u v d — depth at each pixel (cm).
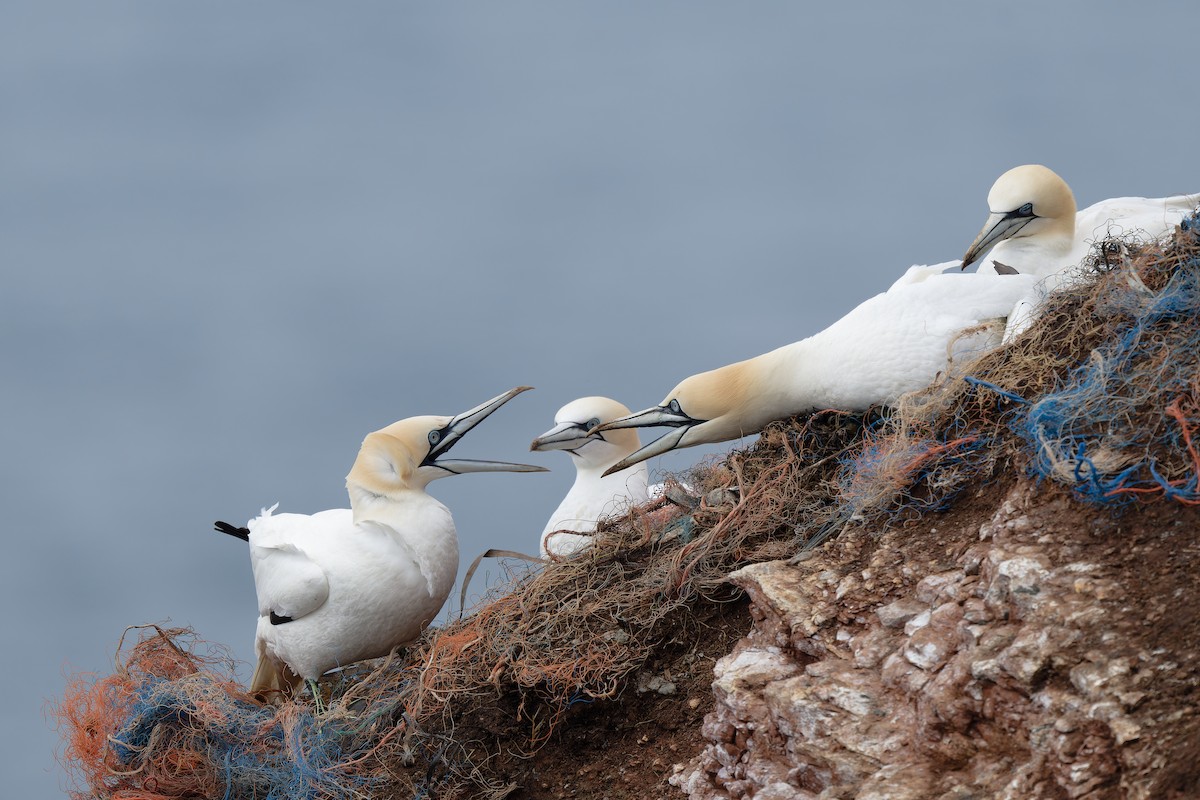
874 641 1252
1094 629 1065
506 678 1577
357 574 1819
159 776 1683
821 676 1245
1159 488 1141
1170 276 1345
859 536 1397
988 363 1435
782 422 1678
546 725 1546
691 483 1845
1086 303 1383
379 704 1680
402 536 1847
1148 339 1278
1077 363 1338
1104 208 1902
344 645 1833
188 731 1703
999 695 1084
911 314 1581
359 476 1891
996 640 1116
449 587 1897
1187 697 975
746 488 1594
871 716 1188
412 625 1877
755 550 1546
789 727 1234
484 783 1530
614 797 1440
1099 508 1167
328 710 1706
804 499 1557
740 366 1689
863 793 1105
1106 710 998
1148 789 935
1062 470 1189
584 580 1642
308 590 1806
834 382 1602
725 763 1328
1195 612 1030
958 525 1322
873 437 1536
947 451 1373
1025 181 1817
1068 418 1238
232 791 1680
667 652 1543
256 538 1895
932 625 1201
